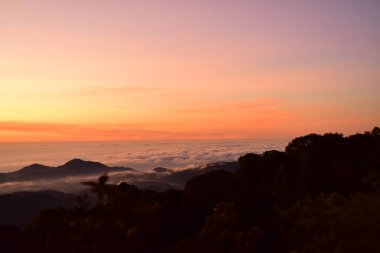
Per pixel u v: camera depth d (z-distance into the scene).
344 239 26.25
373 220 27.53
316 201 33.69
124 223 35.09
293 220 31.69
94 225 34.38
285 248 28.61
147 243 34.66
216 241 30.06
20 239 38.19
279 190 40.12
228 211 32.94
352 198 32.12
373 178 35.19
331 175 37.72
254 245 28.53
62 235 37.00
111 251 33.31
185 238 33.91
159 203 39.12
